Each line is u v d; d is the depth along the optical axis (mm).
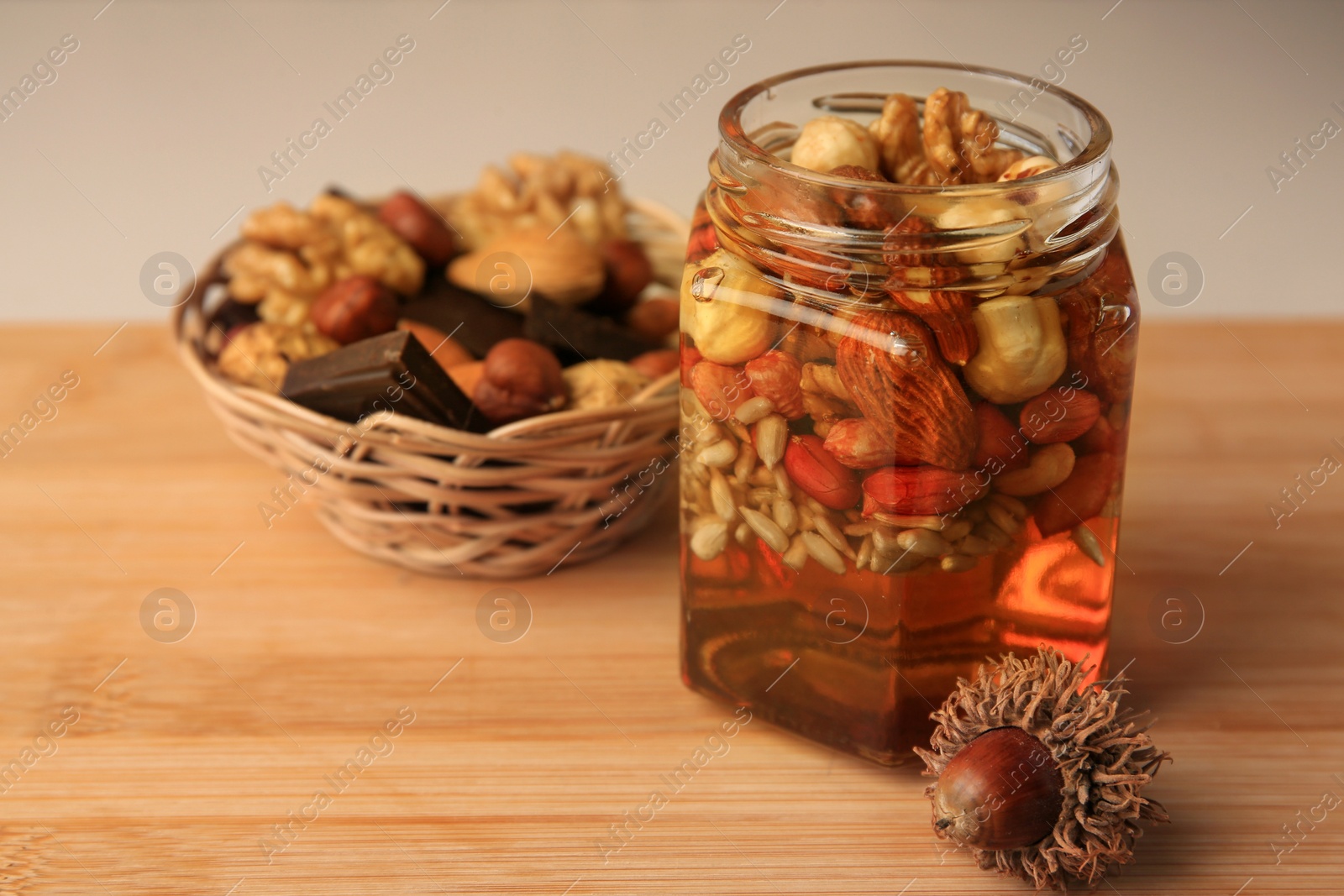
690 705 469
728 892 425
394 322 523
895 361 411
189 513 527
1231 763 449
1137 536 511
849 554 429
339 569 509
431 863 431
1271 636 480
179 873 429
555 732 461
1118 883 425
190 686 472
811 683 444
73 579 503
